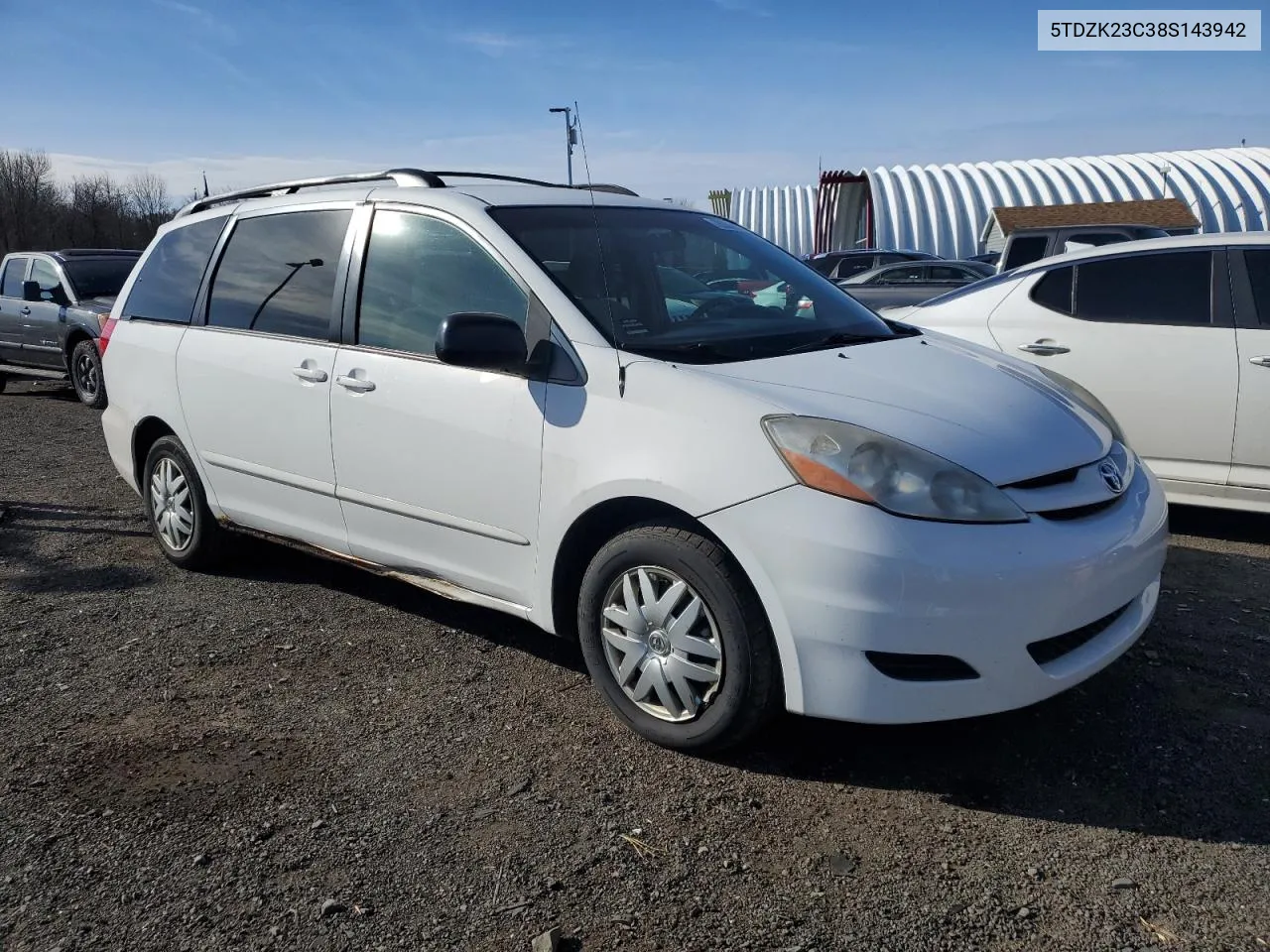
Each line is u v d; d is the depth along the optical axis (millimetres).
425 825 2762
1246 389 4980
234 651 3971
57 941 2336
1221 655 3695
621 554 3113
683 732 3053
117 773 3061
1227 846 2586
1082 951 2232
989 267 16703
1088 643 2961
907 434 2834
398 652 3939
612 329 3314
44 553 5297
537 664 3793
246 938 2334
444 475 3584
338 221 4117
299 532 4277
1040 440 3004
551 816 2793
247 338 4348
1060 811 2766
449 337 3172
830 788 2908
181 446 4770
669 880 2512
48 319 11391
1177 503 5277
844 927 2328
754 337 3516
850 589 2689
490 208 3670
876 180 39625
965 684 2729
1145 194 34156
